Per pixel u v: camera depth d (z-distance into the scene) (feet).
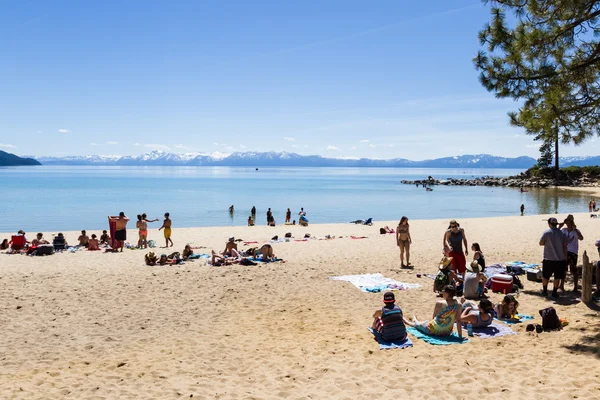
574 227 37.93
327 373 22.44
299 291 39.78
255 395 20.10
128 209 177.27
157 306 35.29
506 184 364.58
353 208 191.21
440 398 19.38
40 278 44.34
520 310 32.55
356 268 49.60
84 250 67.56
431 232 89.86
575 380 20.20
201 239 86.28
